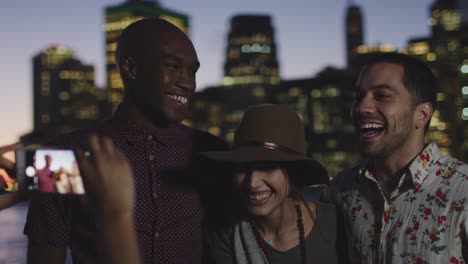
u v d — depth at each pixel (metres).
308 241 1.92
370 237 1.87
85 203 0.77
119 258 0.66
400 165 1.88
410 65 1.86
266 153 1.80
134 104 1.87
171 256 1.84
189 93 1.86
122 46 1.85
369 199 1.91
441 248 1.68
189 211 1.88
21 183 0.79
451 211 1.68
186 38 1.86
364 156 1.93
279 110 1.91
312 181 1.98
